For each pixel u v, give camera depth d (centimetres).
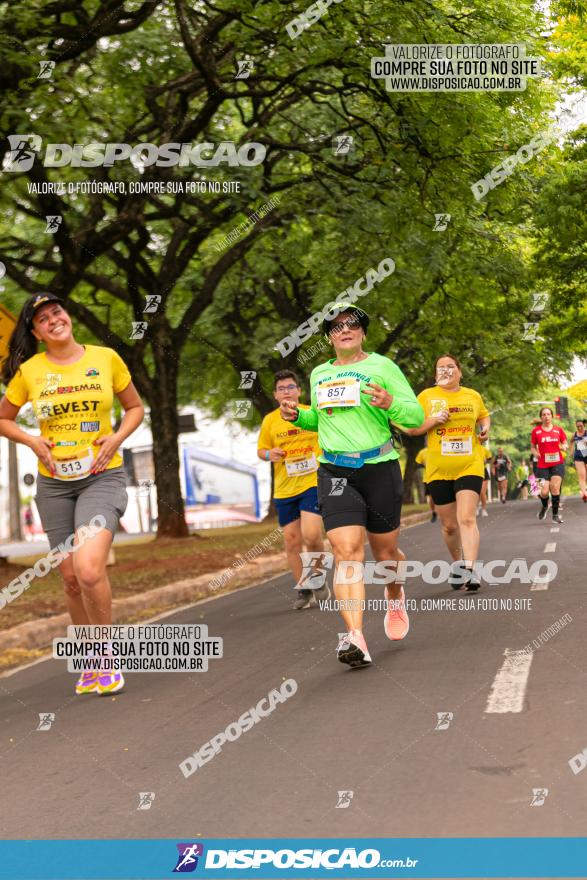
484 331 5266
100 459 1129
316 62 2481
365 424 1112
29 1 2138
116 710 1032
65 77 2255
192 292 4528
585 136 4169
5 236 3108
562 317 5112
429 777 711
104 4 2264
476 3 2584
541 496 3453
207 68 2503
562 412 6106
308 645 1309
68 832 670
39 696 1155
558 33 3766
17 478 8231
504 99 2858
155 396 3788
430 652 1160
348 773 738
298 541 1719
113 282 3656
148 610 1911
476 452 1678
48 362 1139
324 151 3114
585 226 4222
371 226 3133
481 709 881
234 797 711
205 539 3812
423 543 2969
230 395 5556
